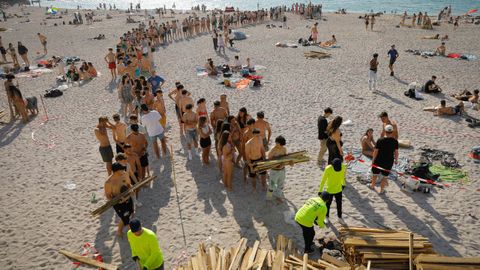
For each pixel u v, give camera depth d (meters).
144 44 23.67
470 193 8.87
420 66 21.00
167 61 24.06
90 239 7.84
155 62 23.88
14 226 8.34
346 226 7.73
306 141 12.04
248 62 21.05
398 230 7.10
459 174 9.64
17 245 7.73
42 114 15.46
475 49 25.09
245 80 18.83
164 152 11.34
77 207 8.98
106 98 17.22
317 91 17.06
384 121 9.61
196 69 21.64
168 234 7.87
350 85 17.84
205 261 6.53
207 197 9.17
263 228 7.94
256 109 15.02
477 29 33.47
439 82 18.00
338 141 9.09
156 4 96.25
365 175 9.79
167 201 9.05
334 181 7.48
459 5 61.09
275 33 34.19
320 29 35.97
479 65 20.89
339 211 7.90
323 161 10.70
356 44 27.89
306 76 19.61
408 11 57.28
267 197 8.82
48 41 34.66
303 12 47.19
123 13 61.38
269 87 17.84
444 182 9.34
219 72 20.70
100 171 10.66
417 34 31.70
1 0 86.25
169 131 13.28
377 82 18.25
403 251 6.42
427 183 9.20
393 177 9.71
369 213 8.27
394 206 8.49
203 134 10.18
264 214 8.41
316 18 44.62
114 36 36.59
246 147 8.76
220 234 7.81
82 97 17.50
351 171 10.03
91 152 11.89
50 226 8.30
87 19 49.88
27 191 9.77
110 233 8.00
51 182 10.16
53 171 10.77
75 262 7.16
